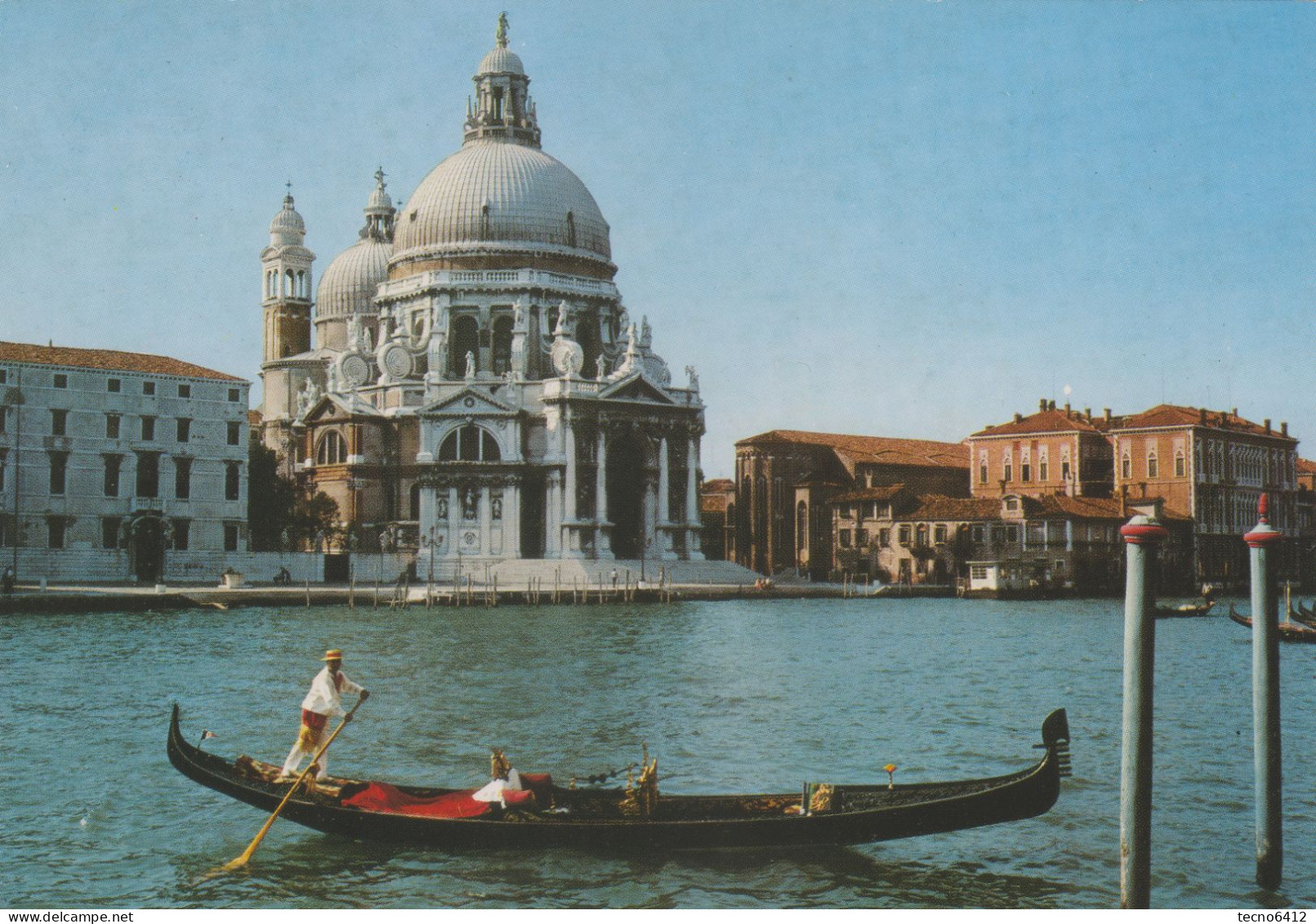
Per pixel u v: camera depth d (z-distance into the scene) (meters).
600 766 32.19
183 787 29.61
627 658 56.41
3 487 93.75
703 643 64.56
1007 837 25.75
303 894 22.64
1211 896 22.66
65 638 62.59
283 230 151.88
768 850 24.75
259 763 26.47
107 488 97.69
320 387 142.50
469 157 134.00
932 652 60.94
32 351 95.94
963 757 33.56
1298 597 134.00
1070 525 121.31
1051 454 138.12
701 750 34.25
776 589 112.94
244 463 103.44
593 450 121.56
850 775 31.38
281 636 65.19
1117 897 22.59
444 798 25.12
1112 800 28.59
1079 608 101.19
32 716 38.91
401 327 132.50
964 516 126.81
